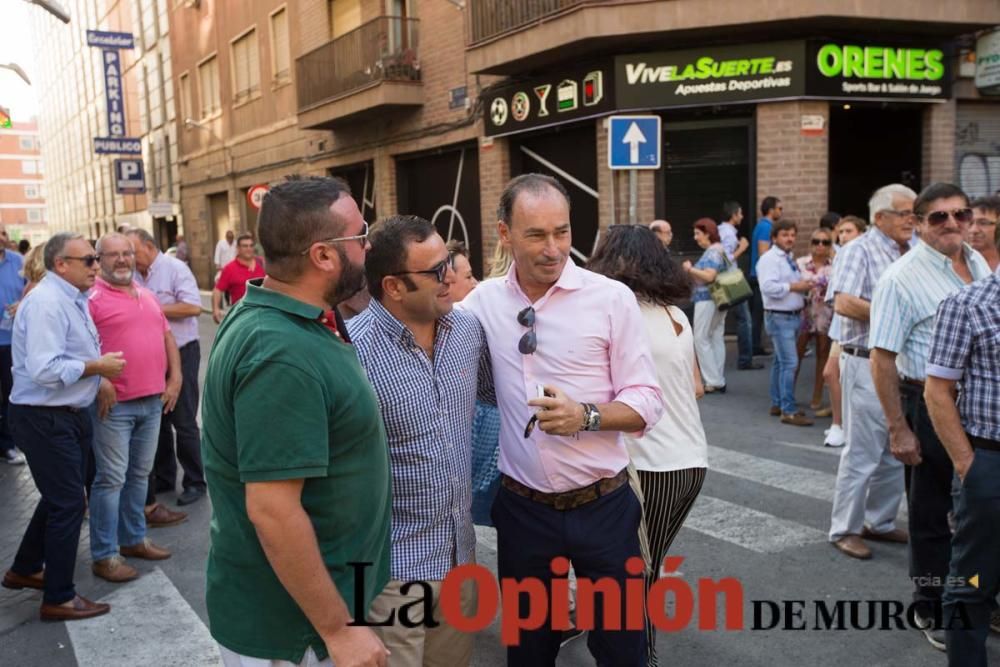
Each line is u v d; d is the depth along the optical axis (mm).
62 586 4016
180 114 27984
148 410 4637
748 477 5816
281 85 20062
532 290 2533
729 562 4375
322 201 1924
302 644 1961
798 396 8500
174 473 6113
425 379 2355
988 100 11172
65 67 55781
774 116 10445
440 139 14383
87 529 5398
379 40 14852
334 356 1942
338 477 1948
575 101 11469
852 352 4418
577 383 2492
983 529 2777
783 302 7324
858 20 9875
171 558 4801
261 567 1925
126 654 3680
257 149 22000
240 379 1834
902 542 4562
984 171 11352
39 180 107000
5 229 7305
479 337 2557
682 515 3168
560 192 2430
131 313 4520
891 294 3553
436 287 2277
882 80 10500
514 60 11492
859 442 4371
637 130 8695
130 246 4586
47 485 3988
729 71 10445
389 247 2270
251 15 21344
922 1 9898
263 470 1799
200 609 4121
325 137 18172
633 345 2498
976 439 2809
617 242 3076
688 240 11219
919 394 3578
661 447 3023
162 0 28766
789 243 7422
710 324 8523
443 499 2400
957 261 3664
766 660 3438
